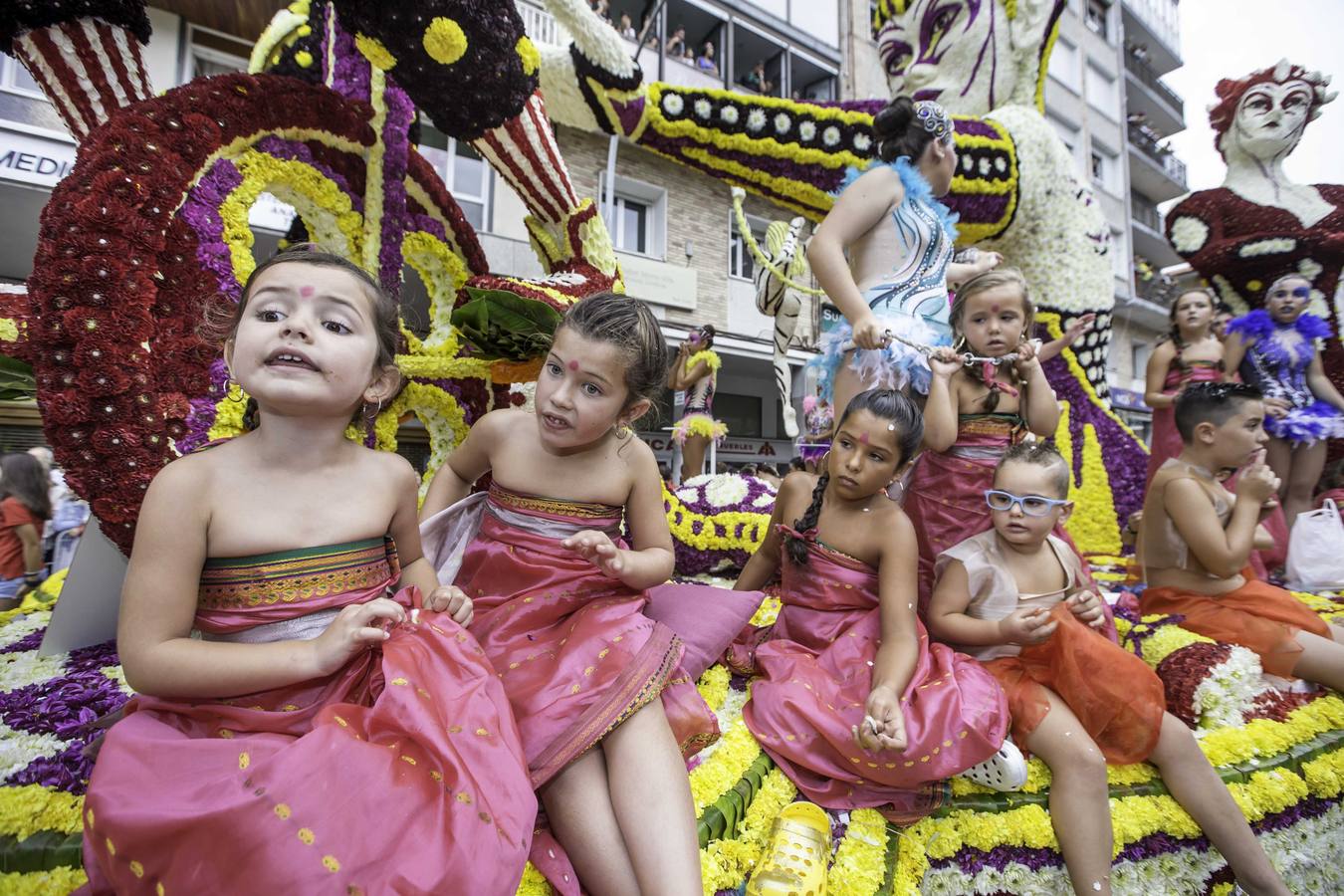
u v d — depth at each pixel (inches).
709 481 120.1
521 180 108.3
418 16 75.9
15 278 275.9
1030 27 156.2
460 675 40.0
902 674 56.4
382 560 47.1
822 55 482.6
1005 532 67.4
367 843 29.7
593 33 129.0
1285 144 179.0
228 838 28.4
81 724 49.6
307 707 38.4
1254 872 55.7
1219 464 85.0
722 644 61.6
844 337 85.0
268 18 256.8
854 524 67.2
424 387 102.0
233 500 40.3
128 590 37.5
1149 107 810.2
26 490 128.1
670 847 38.5
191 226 66.5
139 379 57.7
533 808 35.5
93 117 76.2
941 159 89.7
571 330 51.7
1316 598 108.7
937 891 53.7
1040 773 57.6
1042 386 81.5
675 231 415.5
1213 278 190.7
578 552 49.5
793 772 55.2
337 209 88.2
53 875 36.7
